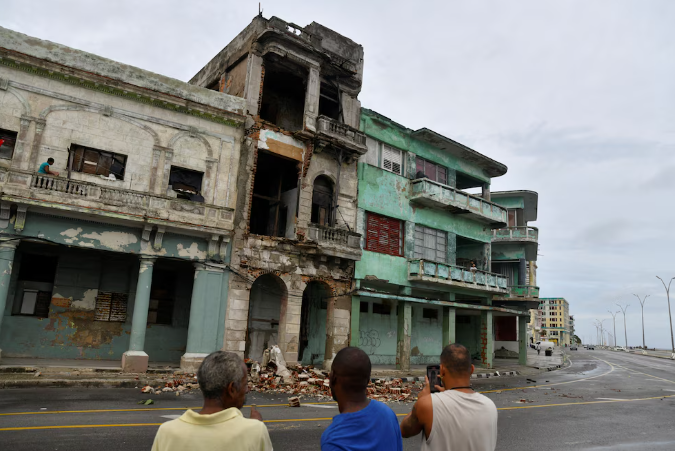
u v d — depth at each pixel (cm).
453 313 2742
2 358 1666
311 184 2167
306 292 2356
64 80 1656
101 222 1662
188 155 1878
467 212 2853
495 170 3222
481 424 306
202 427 254
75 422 859
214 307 1836
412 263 2534
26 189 1495
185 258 1803
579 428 1074
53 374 1464
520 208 3816
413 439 905
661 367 3925
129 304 1956
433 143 2823
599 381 2392
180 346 2038
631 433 1048
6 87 1557
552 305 16350
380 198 2491
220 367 273
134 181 1755
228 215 1862
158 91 1797
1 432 755
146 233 1714
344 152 2273
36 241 1557
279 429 909
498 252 3753
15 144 1561
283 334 2005
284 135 2105
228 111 1939
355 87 2417
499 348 3891
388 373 2266
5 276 1480
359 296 2311
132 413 979
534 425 1086
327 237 2125
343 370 288
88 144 1680
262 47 2091
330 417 1068
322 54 2172
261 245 1984
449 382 339
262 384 1597
